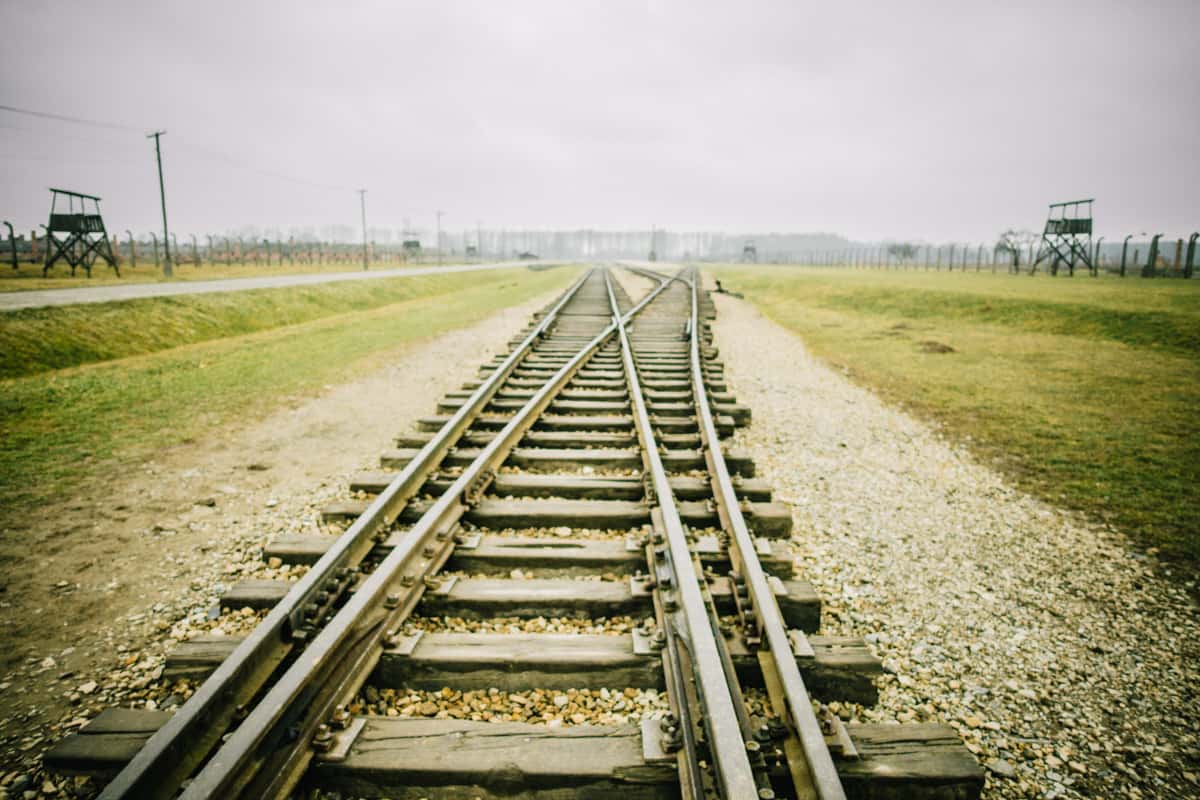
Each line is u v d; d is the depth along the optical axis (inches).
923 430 317.1
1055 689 129.6
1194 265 1321.4
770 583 145.6
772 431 305.7
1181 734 118.4
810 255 3265.3
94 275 1301.7
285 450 275.3
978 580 172.2
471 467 200.4
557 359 450.0
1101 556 187.3
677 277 1489.9
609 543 168.9
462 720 108.5
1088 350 537.3
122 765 100.1
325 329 676.7
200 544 185.0
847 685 121.1
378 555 161.0
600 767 98.8
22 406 342.6
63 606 152.9
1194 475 252.4
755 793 84.5
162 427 310.0
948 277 1391.5
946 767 99.8
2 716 116.5
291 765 96.3
